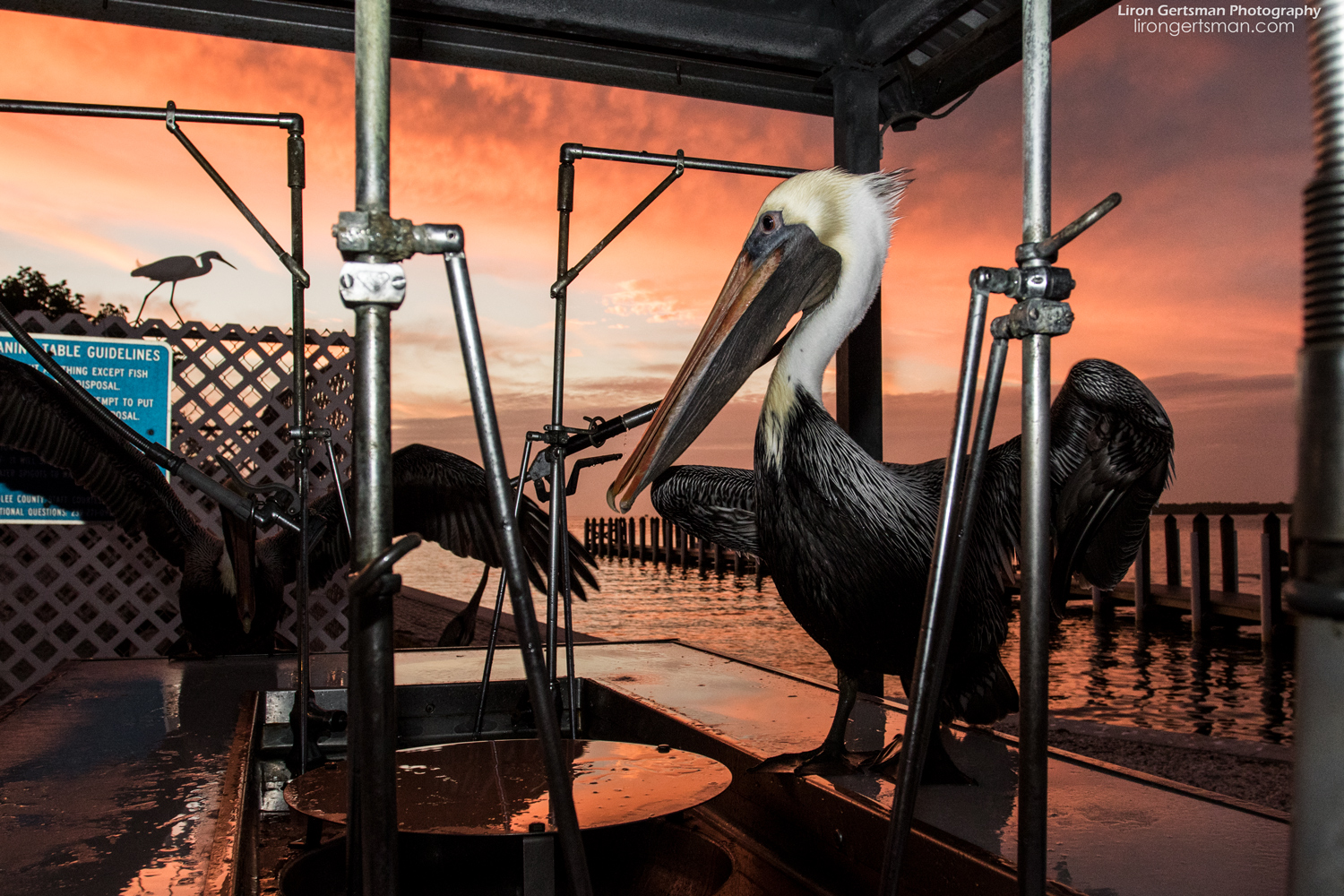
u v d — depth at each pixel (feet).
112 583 21.91
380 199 2.58
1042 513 2.81
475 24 10.08
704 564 101.35
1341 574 1.45
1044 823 2.78
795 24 10.51
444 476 9.96
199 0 9.72
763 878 5.80
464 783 4.99
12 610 22.33
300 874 4.88
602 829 4.20
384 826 2.57
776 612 63.62
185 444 22.75
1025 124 2.91
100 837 5.00
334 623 23.34
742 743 6.77
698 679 9.61
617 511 6.60
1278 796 16.76
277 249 7.04
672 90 11.50
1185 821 5.23
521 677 9.50
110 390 21.30
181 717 8.21
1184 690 35.24
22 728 7.79
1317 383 1.50
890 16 10.00
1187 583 76.89
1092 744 21.43
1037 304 2.79
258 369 23.22
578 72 11.13
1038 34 2.84
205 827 5.16
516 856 5.06
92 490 12.37
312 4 9.88
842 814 5.32
